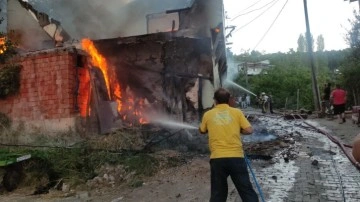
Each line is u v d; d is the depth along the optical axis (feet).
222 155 14.37
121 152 25.94
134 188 21.71
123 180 23.07
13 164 23.88
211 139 14.88
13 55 31.94
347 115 57.57
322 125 48.47
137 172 23.72
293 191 19.45
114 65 36.06
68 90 28.48
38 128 29.35
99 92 32.07
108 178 23.21
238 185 14.33
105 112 30.68
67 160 24.88
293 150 30.30
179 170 24.18
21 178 24.08
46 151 25.98
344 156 27.66
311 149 30.68
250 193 14.19
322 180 21.44
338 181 21.17
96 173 24.02
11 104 30.76
